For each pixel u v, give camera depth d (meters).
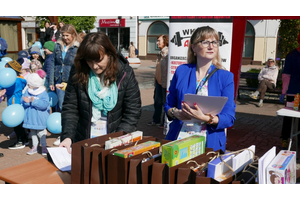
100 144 1.95
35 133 4.88
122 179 1.61
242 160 1.67
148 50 28.50
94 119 2.43
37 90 4.66
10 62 5.46
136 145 1.83
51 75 5.65
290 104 4.59
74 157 1.78
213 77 2.27
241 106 9.41
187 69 2.41
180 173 1.52
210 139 2.26
